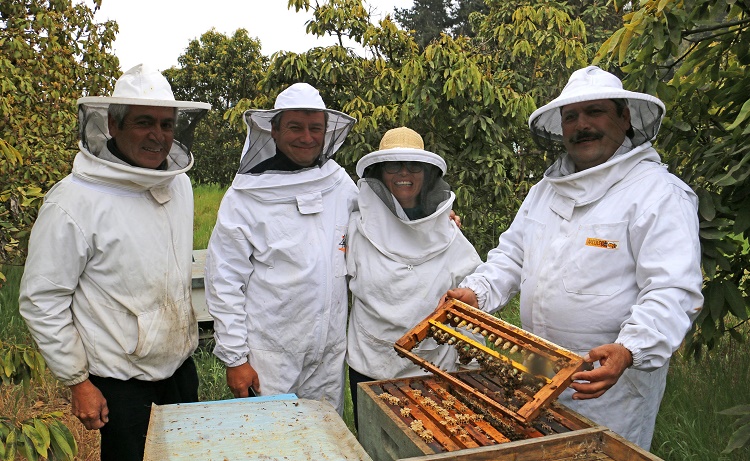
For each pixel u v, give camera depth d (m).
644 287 1.94
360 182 2.55
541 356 1.65
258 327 2.51
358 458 1.42
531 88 6.87
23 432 2.33
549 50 6.55
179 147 2.34
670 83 2.65
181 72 16.88
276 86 5.79
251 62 16.56
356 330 2.59
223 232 2.49
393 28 5.88
